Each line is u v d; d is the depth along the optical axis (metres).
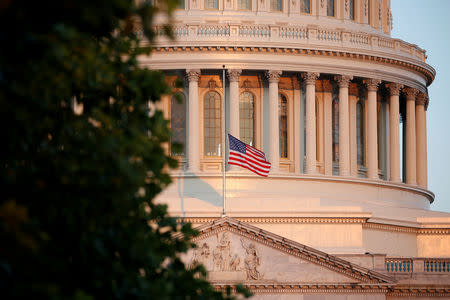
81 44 77.56
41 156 80.50
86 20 72.38
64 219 78.88
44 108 77.31
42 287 68.75
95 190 79.88
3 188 76.94
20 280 71.00
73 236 80.12
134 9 73.62
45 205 78.19
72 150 81.25
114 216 82.50
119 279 82.12
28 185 77.75
